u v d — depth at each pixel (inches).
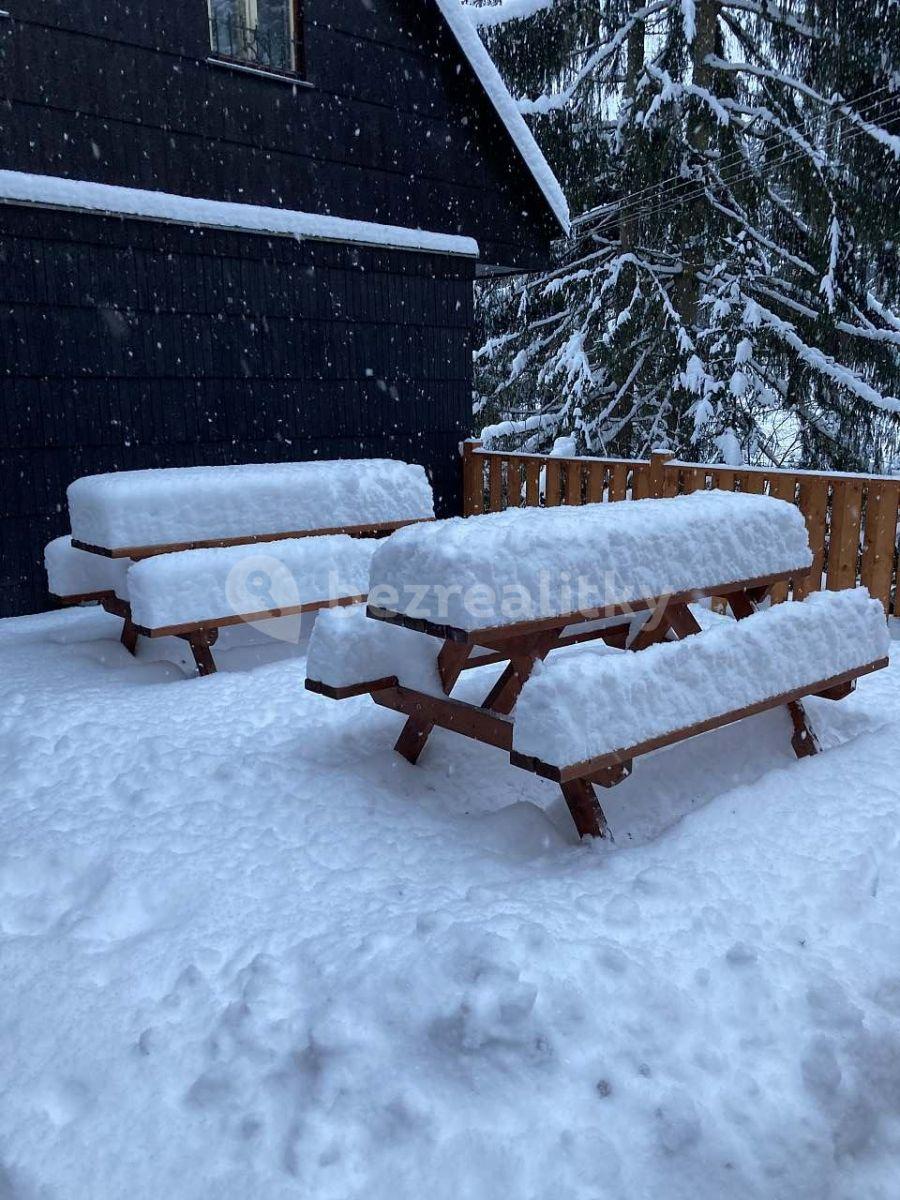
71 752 129.0
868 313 491.8
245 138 257.6
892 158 438.6
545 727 93.2
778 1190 62.5
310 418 282.0
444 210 313.0
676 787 122.4
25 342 217.8
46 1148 64.7
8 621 221.5
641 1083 67.8
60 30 217.6
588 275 529.0
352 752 130.3
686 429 470.3
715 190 467.8
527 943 77.4
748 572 135.6
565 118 505.7
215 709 145.9
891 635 206.5
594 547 111.4
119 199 226.5
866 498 211.0
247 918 88.0
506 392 603.8
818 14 440.8
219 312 254.5
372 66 284.5
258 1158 63.2
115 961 83.1
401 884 93.3
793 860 95.7
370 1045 70.0
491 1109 65.2
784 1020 74.1
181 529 176.1
